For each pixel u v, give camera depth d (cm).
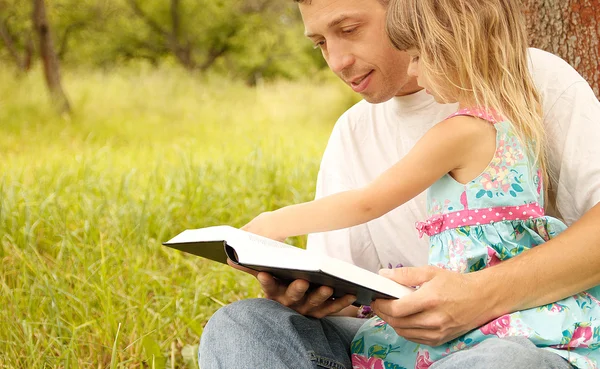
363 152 230
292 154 645
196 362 272
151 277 348
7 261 368
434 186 194
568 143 194
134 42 2208
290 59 2319
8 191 452
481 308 173
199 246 183
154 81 1277
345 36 206
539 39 287
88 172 530
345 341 207
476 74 189
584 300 181
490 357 155
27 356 271
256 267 174
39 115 1047
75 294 318
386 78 209
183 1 2192
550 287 175
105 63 2202
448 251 189
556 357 164
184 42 2242
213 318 191
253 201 473
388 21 196
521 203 186
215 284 346
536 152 189
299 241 400
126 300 314
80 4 2052
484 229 185
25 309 313
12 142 859
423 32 190
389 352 195
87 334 292
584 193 191
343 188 231
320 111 1249
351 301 189
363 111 232
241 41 2250
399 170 188
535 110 193
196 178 486
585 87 200
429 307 170
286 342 183
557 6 281
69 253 370
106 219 427
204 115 1121
